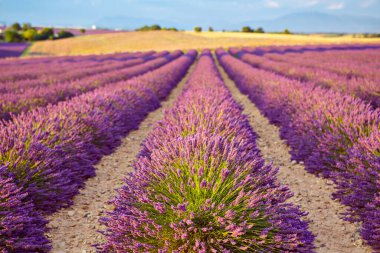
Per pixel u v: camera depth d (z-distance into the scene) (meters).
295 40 71.62
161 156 3.23
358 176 3.85
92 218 3.82
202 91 8.16
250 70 16.67
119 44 68.81
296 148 6.03
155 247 2.58
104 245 2.78
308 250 2.79
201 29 109.62
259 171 3.19
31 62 31.72
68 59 36.88
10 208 3.18
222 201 2.70
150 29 117.69
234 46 61.78
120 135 7.37
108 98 7.96
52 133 4.87
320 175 5.10
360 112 5.62
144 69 19.62
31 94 8.80
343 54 28.23
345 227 3.61
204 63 23.08
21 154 3.91
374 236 3.14
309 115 5.99
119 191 3.09
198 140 3.33
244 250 2.57
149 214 2.75
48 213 3.85
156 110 10.82
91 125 6.14
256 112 10.16
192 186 2.75
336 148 4.81
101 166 5.61
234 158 3.09
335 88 9.30
